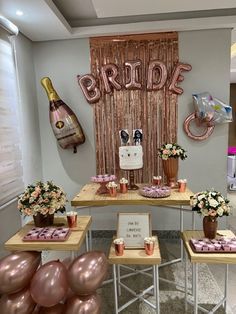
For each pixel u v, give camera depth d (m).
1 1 1.98
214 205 1.73
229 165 5.89
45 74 3.01
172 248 2.95
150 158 3.01
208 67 2.85
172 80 2.85
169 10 2.50
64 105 2.85
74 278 1.49
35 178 2.97
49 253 2.85
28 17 2.30
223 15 2.67
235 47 4.08
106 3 2.33
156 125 2.97
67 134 2.85
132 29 2.73
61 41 2.94
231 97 7.08
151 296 2.14
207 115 2.72
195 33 2.81
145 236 1.98
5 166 2.23
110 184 2.22
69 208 3.19
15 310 1.48
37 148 3.04
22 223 2.55
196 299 1.75
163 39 2.84
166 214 3.11
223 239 1.79
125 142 2.36
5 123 2.25
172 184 2.41
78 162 3.12
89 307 1.50
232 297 2.10
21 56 2.68
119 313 1.96
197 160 2.99
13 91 2.43
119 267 2.33
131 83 2.88
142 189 2.25
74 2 2.43
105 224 3.19
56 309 1.58
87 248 2.34
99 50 2.91
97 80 2.95
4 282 1.48
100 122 3.02
